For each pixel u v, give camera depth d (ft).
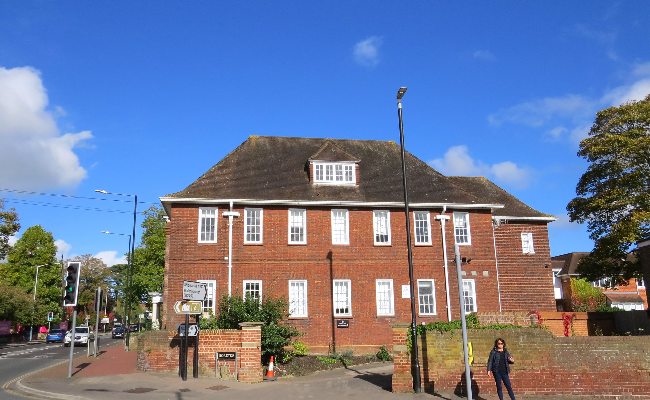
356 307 81.41
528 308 92.07
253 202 81.25
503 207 92.12
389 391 47.42
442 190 90.99
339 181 88.69
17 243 204.74
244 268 79.71
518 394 43.91
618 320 68.85
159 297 112.16
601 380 43.24
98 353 98.22
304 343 78.33
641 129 90.22
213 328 61.41
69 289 59.52
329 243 83.05
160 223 169.78
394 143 103.24
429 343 46.80
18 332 172.76
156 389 48.83
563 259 166.50
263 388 49.90
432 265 85.40
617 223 88.58
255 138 97.60
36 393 47.55
